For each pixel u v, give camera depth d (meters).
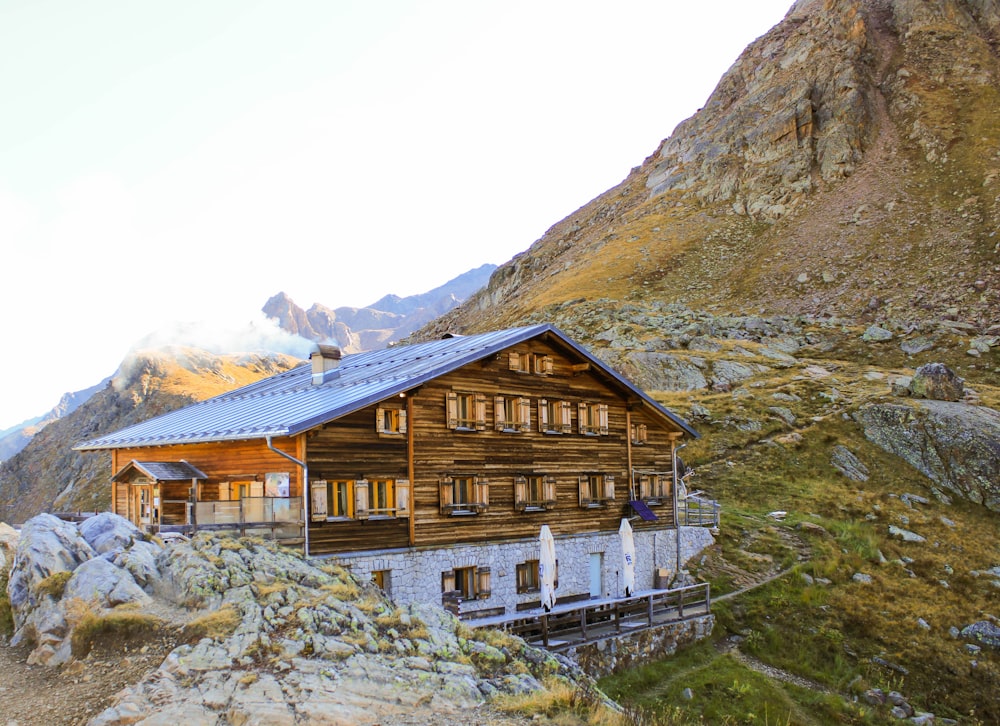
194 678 15.84
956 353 80.69
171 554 20.92
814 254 121.94
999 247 105.75
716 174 157.00
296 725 14.92
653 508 38.34
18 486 164.38
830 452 53.88
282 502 25.12
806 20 181.12
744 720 26.44
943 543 42.50
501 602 30.55
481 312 179.00
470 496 30.28
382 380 29.25
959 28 160.00
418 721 15.82
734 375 73.12
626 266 134.12
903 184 129.88
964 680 30.69
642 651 29.06
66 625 18.47
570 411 34.69
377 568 26.75
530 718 16.58
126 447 32.75
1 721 15.12
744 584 36.97
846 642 32.62
